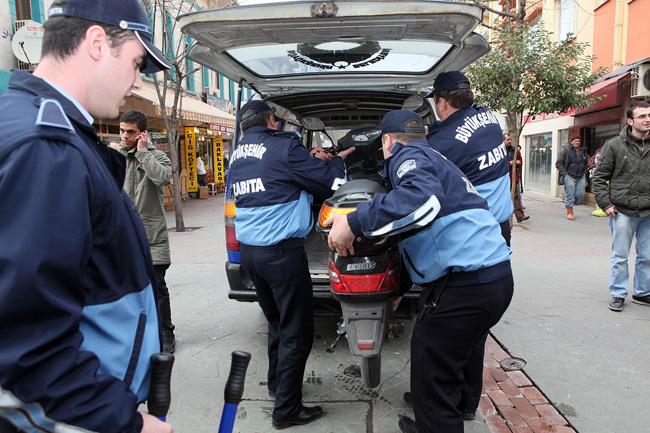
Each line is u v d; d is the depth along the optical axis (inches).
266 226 101.6
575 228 375.2
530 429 105.7
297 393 107.7
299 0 88.7
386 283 88.0
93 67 44.2
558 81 330.3
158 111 458.3
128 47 46.2
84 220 38.4
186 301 203.5
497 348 149.5
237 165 107.6
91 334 42.4
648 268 183.8
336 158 110.0
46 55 44.0
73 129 40.5
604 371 132.4
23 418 34.3
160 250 146.8
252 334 166.2
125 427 38.9
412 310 145.0
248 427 109.6
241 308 193.5
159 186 145.9
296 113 193.8
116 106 47.2
